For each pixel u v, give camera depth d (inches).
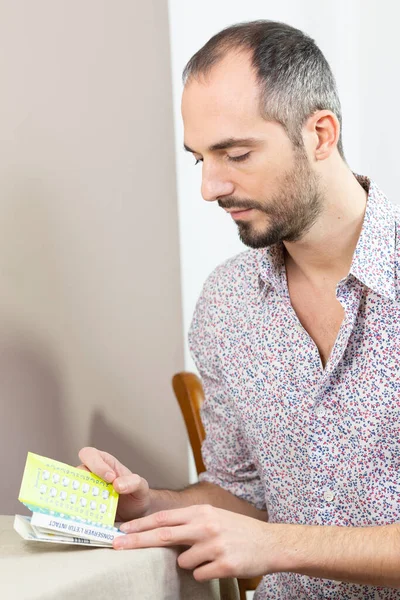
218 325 58.2
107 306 82.2
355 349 51.3
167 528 45.7
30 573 40.6
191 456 78.6
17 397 90.6
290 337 54.0
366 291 50.9
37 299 87.6
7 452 91.1
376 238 50.7
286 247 53.9
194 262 77.3
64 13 80.6
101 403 84.1
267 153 47.5
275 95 47.2
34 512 43.6
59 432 87.4
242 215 49.6
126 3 75.5
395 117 99.7
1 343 91.0
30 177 86.2
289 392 53.9
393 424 50.6
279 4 88.7
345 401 51.7
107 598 41.3
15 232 88.4
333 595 53.7
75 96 81.0
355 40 101.0
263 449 55.9
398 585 47.6
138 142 76.7
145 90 75.4
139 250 78.7
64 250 84.6
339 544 47.4
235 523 46.9
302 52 49.1
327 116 48.9
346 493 52.3
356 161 102.2
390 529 47.7
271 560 47.1
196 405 67.2
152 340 79.3
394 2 97.9
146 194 77.0
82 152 81.5
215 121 47.2
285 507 55.6
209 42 49.8
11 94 86.5
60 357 86.7
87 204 82.1
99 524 46.0
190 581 47.5
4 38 86.0
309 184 48.9
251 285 57.0
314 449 52.8
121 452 83.5
